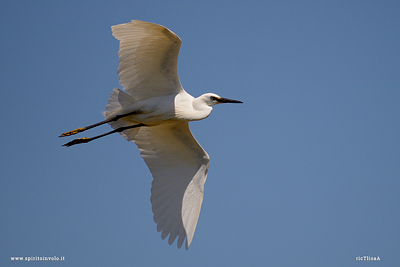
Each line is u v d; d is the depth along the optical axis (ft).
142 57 37.06
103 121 40.29
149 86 39.58
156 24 33.73
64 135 40.34
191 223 42.52
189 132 42.93
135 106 39.11
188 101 40.91
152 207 42.63
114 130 41.04
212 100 43.52
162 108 39.58
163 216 42.42
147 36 35.32
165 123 41.75
